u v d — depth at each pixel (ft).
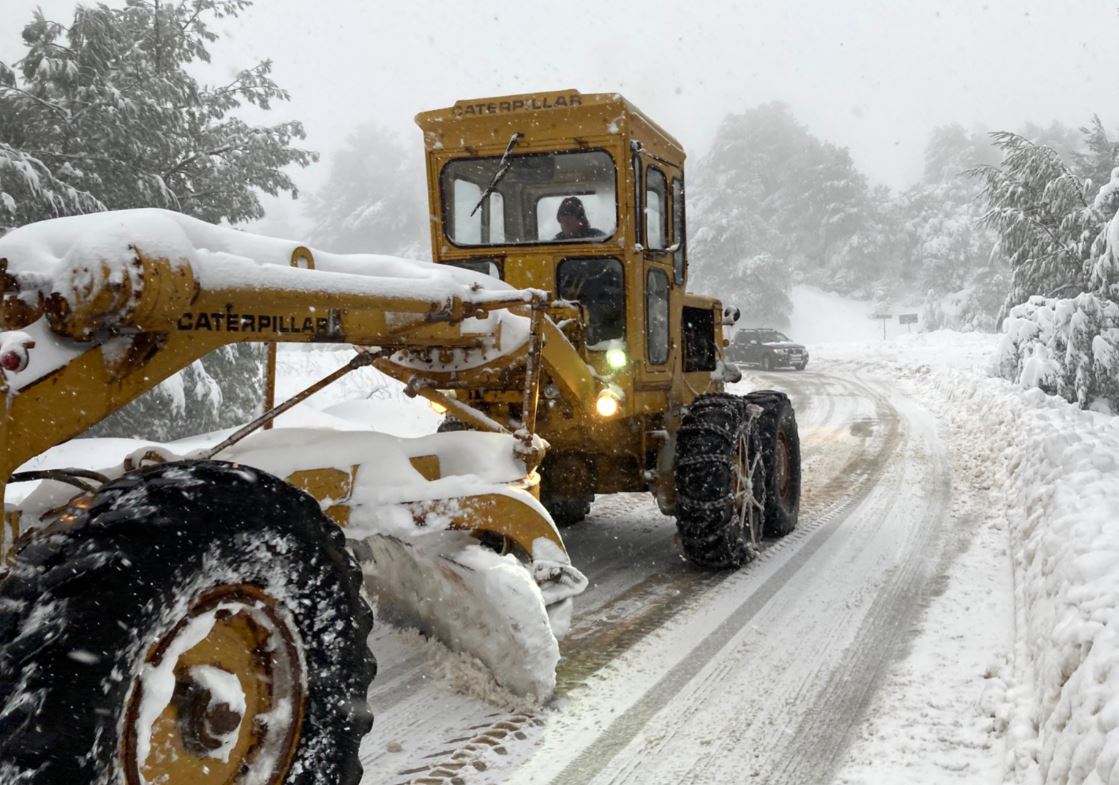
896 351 105.19
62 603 6.24
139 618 6.49
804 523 24.54
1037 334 52.65
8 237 7.72
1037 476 22.13
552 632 11.98
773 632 15.25
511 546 12.59
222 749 7.35
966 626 15.24
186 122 40.16
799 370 97.30
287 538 7.56
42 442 7.45
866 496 28.48
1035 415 33.65
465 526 11.43
